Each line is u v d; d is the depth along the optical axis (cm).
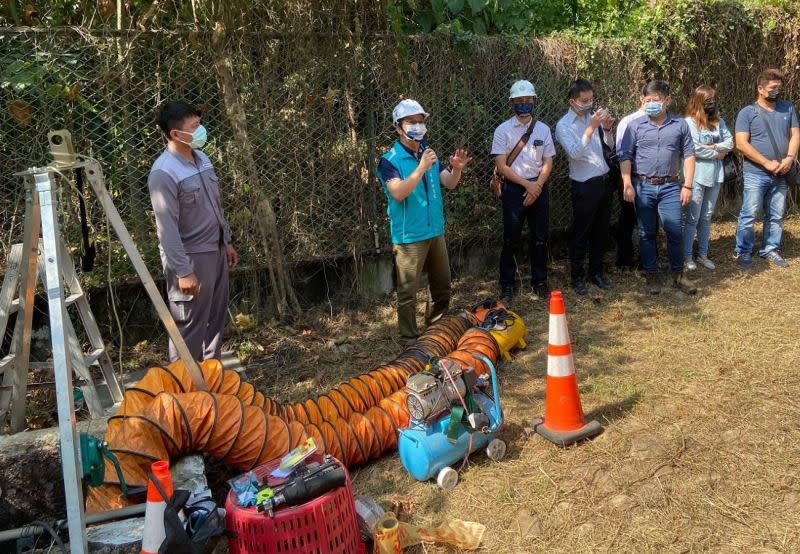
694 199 675
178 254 414
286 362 538
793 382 459
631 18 772
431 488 372
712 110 665
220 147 561
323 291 632
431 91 637
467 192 677
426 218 528
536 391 472
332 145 604
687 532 325
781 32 844
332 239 619
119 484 316
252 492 302
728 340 530
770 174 680
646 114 622
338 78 591
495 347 501
